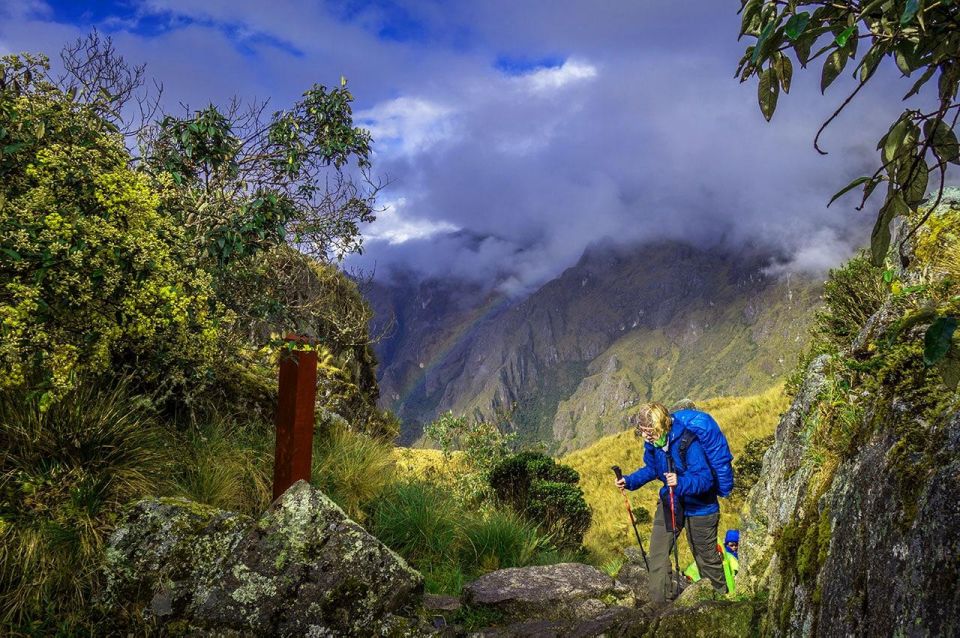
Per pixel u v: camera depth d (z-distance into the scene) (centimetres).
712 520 498
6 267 333
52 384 350
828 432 332
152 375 491
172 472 464
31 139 366
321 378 1058
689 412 515
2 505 351
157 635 342
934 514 168
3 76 371
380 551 375
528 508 976
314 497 382
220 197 512
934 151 113
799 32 105
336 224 646
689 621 322
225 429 589
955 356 122
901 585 173
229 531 371
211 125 538
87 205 372
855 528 214
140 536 366
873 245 121
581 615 478
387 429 1266
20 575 336
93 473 387
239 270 526
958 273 312
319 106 637
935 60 110
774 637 270
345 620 357
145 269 388
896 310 329
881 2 104
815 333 682
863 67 114
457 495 779
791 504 416
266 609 352
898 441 208
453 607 496
